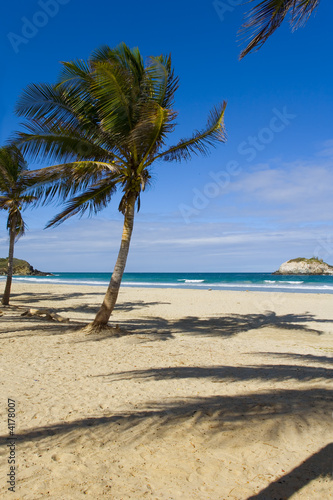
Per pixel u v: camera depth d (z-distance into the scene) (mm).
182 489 2537
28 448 3113
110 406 4117
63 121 8906
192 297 23188
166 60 8750
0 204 15961
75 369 5887
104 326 9398
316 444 3154
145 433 3387
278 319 14445
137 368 6000
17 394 4562
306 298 22438
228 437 3287
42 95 8531
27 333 8914
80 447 3133
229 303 19984
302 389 4668
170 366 6180
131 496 2445
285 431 3379
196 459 2932
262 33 3584
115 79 7898
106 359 6664
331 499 2420
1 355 6723
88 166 8289
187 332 10898
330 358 7199
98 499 2406
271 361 6809
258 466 2830
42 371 5727
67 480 2633
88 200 9602
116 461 2906
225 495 2471
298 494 2475
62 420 3711
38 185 8500
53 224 9469
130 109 8758
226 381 5145
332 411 3824
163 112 8102
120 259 9516
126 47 8750
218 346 8664
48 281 52562
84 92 8727
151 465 2848
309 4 3414
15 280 55844
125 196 9359
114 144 9273
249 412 3834
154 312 16172
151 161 9195
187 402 4191
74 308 16922
